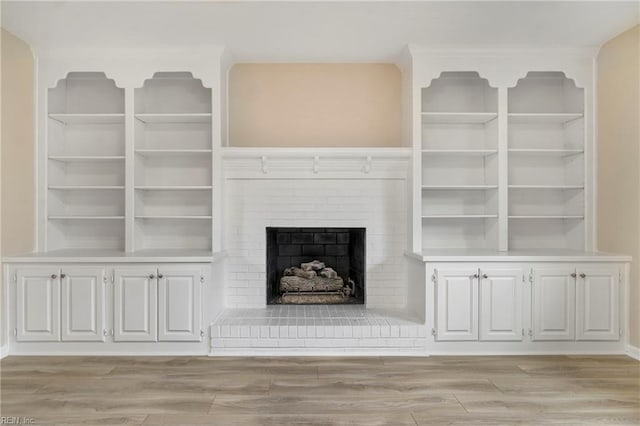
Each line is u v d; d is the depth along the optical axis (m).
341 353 3.66
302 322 3.77
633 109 3.59
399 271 4.35
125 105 4.02
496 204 4.11
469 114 4.03
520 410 2.65
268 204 4.30
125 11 3.25
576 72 4.04
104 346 3.65
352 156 4.15
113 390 2.92
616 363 3.47
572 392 2.91
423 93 4.43
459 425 2.46
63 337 3.63
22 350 3.64
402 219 4.34
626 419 2.55
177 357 3.60
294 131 4.46
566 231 4.43
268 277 4.41
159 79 4.41
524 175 4.46
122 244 4.42
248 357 3.60
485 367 3.37
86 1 3.11
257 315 4.00
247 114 4.45
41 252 4.00
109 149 4.42
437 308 3.65
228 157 4.14
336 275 4.61
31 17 3.35
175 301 3.64
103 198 4.43
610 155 3.87
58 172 4.29
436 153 4.29
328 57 4.29
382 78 4.49
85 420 2.51
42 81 4.00
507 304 3.65
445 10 3.27
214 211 4.04
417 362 3.48
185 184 4.43
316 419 2.53
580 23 3.49
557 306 3.67
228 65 4.31
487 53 3.97
